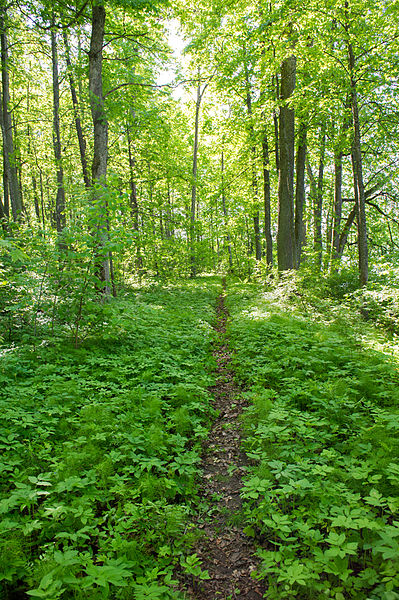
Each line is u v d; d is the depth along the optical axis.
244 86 18.16
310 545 2.81
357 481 3.32
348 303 10.77
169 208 19.28
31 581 2.48
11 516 3.00
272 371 6.35
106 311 7.36
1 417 4.08
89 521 3.08
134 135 16.31
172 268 22.56
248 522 3.45
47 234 7.37
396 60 12.16
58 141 17.42
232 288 20.02
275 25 11.90
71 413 4.75
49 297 7.39
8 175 14.77
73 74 15.14
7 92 15.87
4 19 13.34
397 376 5.70
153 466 3.97
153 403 5.03
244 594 2.75
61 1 10.92
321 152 17.98
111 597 2.49
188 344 8.30
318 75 14.05
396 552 2.35
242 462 4.41
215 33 17.52
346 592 2.52
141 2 10.41
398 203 19.91
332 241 19.81
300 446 4.07
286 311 11.12
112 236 7.42
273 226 32.69
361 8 11.27
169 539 3.18
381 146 17.58
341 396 5.01
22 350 6.36
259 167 19.75
